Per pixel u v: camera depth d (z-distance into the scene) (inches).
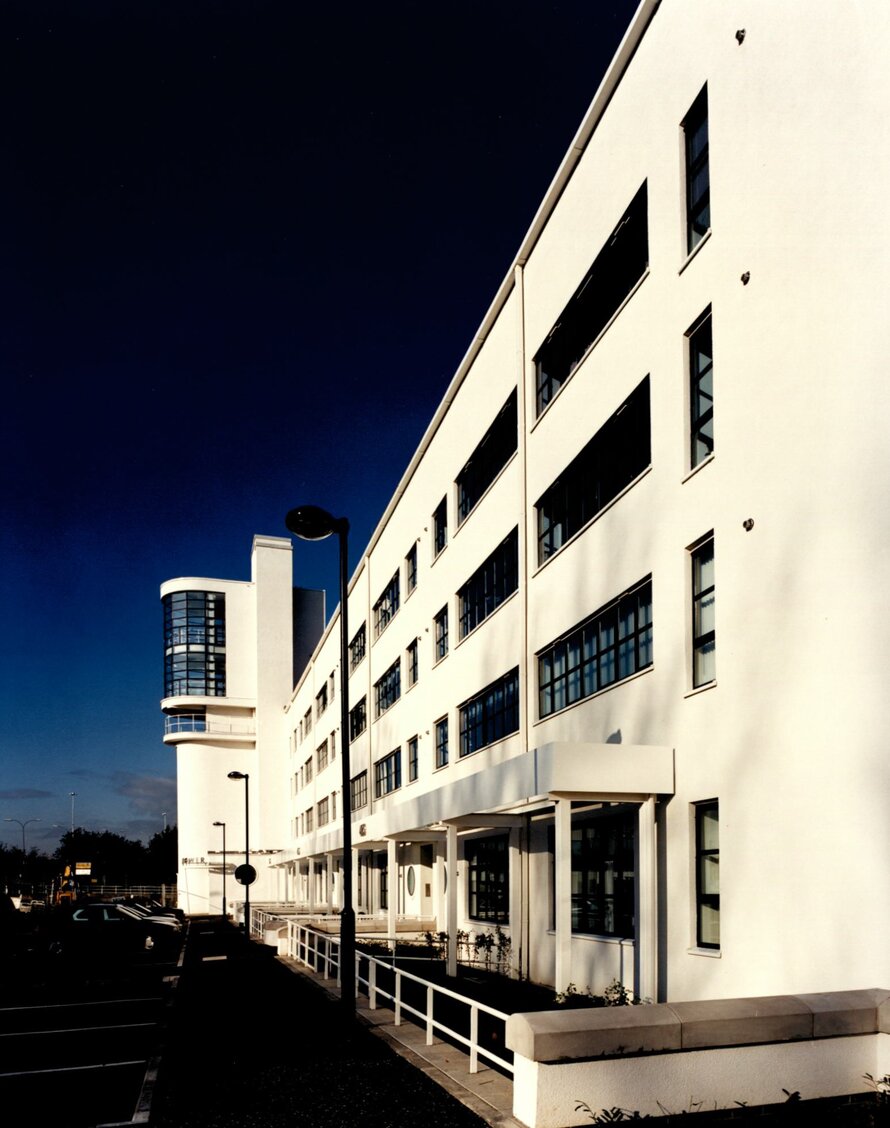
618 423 571.5
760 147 411.5
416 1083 335.3
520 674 714.2
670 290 495.8
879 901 315.3
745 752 396.8
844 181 356.2
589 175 615.5
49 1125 298.4
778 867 366.9
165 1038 464.4
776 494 387.9
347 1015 475.5
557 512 677.3
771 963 366.6
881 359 333.4
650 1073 256.1
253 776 2810.0
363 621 1489.9
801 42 384.5
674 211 495.8
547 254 693.3
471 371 901.8
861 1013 281.3
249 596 2920.8
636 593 535.8
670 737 468.4
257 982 706.8
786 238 390.0
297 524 561.9
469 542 900.0
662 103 513.3
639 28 540.1
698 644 459.8
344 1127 278.4
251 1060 387.2
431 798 687.7
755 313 410.6
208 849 2699.3
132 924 1003.3
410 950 911.0
